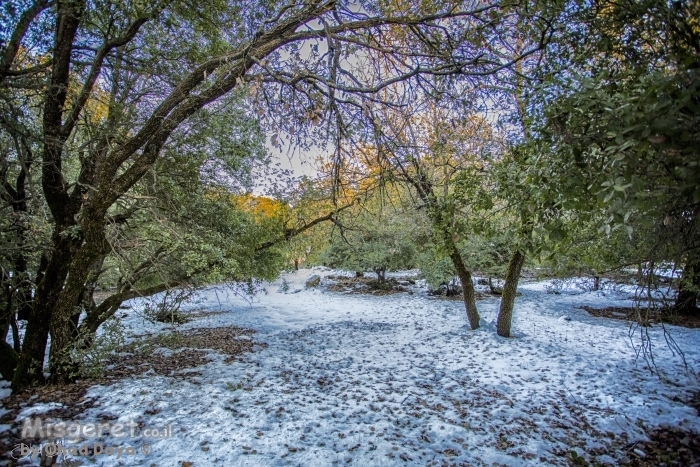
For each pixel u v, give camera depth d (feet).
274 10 14.24
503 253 41.65
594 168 6.21
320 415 13.82
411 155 13.66
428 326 33.04
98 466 9.79
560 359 21.77
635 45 7.71
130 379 17.06
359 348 26.08
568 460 11.61
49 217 17.89
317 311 43.21
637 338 26.63
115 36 16.61
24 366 15.25
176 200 20.84
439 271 45.42
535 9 9.74
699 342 25.32
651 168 5.29
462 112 13.89
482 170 12.90
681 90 4.75
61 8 13.19
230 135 21.89
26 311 20.65
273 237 25.66
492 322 30.96
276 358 22.86
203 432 11.91
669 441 12.84
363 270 56.39
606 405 15.57
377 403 15.48
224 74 14.99
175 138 19.36
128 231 19.86
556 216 8.00
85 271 15.19
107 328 16.79
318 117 10.89
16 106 12.85
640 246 10.02
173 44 18.92
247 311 43.42
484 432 13.14
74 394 14.64
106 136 15.74
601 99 5.54
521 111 12.19
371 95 12.54
